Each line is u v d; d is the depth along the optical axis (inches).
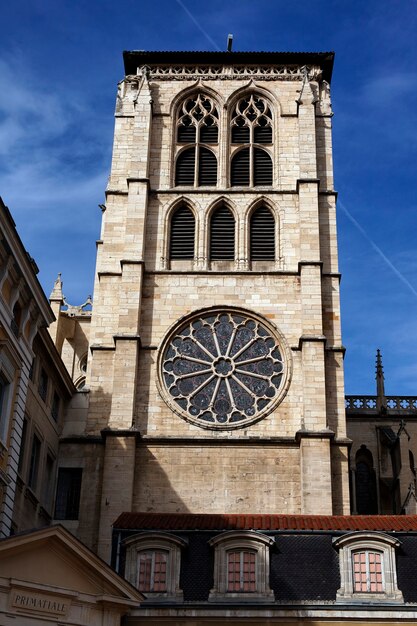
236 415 2418.8
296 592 1670.8
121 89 2913.4
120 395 2389.3
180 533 1770.4
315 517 1888.5
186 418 2399.1
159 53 2906.0
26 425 2091.5
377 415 3070.9
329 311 2524.6
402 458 2827.3
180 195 2701.8
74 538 1557.6
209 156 2807.6
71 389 2497.5
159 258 2615.7
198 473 2314.2
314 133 2763.3
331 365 2450.8
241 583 1686.8
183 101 2883.9
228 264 2623.0
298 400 2416.3
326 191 2696.9
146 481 2305.6
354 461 2992.1
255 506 2277.3
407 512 2524.6
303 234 2598.4
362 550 1710.1
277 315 2527.1
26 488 2059.5
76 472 2374.5
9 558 1501.0
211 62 2928.2
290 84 2891.2
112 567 1736.0
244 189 2706.7
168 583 1696.6
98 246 2797.7
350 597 1656.0
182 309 2544.3
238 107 2876.5
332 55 2915.8
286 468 2319.1
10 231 1812.3
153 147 2790.4
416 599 1660.9
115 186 2731.3
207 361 2485.2
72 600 1549.0
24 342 2005.4
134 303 2504.9
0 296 1835.6
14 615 1483.8
